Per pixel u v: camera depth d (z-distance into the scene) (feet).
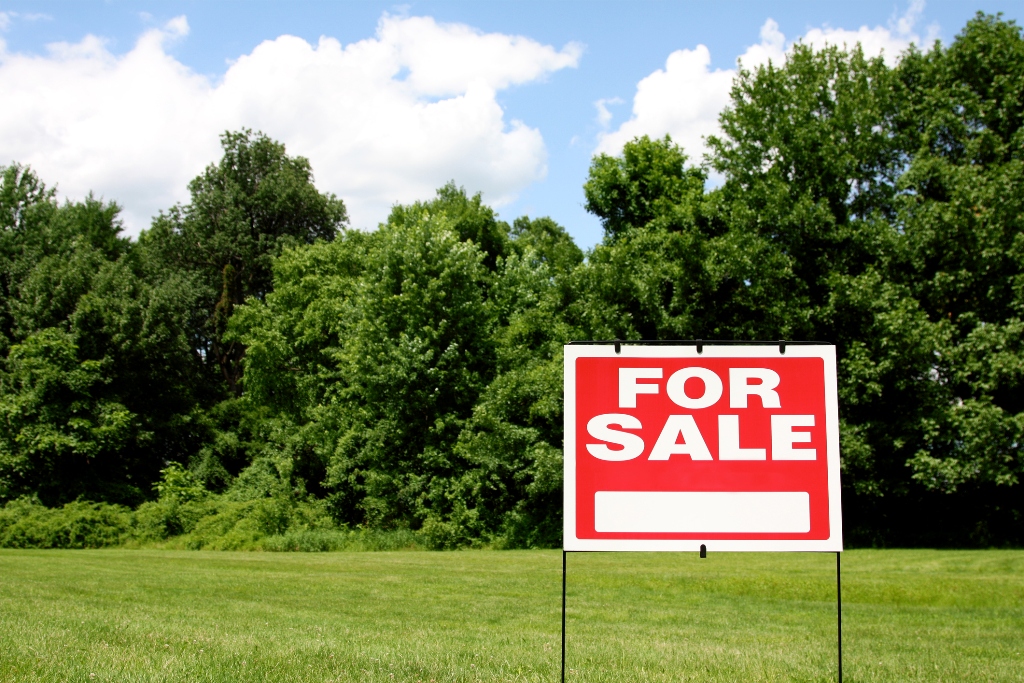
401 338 107.14
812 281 94.63
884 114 96.68
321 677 20.77
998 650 28.27
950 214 82.38
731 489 18.57
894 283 87.15
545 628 33.19
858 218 95.66
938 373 86.38
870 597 45.29
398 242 112.47
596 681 21.18
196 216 195.83
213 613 34.99
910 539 91.40
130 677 20.01
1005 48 90.74
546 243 130.93
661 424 18.76
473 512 100.42
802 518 18.48
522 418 105.19
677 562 65.31
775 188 92.22
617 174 125.70
